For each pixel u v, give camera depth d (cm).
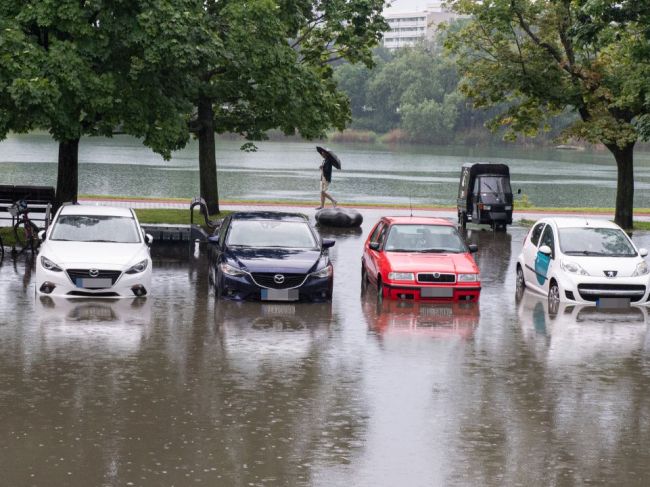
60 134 3500
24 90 3206
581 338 2092
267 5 4197
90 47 3444
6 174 8988
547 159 16988
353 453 1250
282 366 1745
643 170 13562
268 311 2344
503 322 2280
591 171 13138
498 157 17412
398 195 7912
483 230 4741
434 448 1280
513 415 1453
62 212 2659
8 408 1433
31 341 1908
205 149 4762
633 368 1802
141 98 3644
